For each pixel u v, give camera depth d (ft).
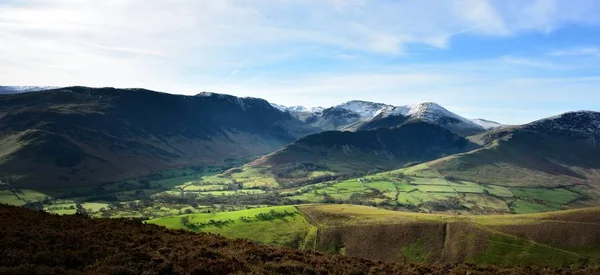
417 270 107.45
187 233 118.83
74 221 112.68
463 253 318.04
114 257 78.28
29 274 64.75
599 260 288.51
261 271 81.82
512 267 127.13
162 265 75.92
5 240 80.02
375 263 110.83
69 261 73.97
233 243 109.91
